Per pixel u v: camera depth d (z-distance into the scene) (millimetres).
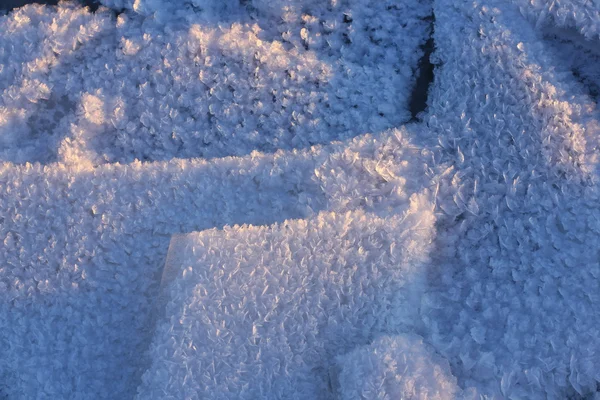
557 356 1664
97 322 1898
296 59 2100
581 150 1814
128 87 2123
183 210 1989
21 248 1956
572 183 1807
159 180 1997
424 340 1753
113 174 2016
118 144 2115
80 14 2193
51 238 1965
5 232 1984
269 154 2010
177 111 2094
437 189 1905
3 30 2195
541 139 1860
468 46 2018
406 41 2133
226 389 1732
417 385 1622
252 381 1746
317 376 1770
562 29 2008
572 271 1736
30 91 2119
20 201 2000
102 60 2164
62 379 1852
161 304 1889
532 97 1903
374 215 1880
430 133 2004
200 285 1820
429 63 2123
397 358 1656
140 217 1979
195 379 1745
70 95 2156
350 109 2064
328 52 2135
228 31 2133
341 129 2061
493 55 1978
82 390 1845
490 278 1816
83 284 1928
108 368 1869
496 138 1924
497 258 1832
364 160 1959
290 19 2152
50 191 2002
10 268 1955
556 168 1829
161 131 2098
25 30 2180
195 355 1766
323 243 1854
